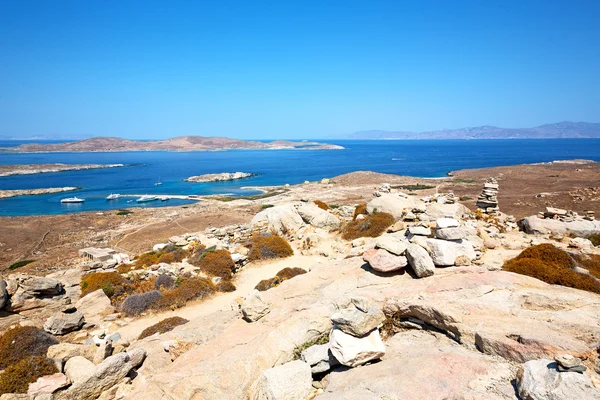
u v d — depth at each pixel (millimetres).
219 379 9703
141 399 9625
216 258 26422
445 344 10195
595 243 21891
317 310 12008
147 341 14359
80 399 10867
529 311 10508
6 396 10180
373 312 10047
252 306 13273
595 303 10539
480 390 7586
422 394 7578
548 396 6648
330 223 33938
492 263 15891
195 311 20844
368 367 9422
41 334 14461
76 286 24453
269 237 30578
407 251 13898
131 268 28734
